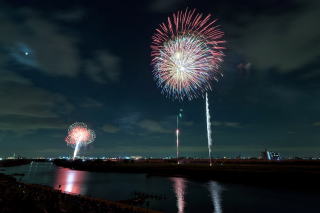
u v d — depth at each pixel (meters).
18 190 29.69
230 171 77.62
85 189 57.72
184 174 96.62
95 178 92.06
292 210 33.34
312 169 67.06
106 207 22.97
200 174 88.00
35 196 26.19
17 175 101.06
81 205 22.91
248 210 33.12
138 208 24.58
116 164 155.00
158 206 34.31
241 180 72.56
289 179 62.03
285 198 43.22
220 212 31.86
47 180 82.19
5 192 27.14
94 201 26.25
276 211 32.69
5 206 20.25
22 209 19.80
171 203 36.97
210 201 39.53
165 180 82.44
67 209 21.06
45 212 19.50
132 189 57.41
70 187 61.97
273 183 64.62
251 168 81.19
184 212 31.28
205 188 58.75
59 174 116.69
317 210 33.09
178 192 51.34
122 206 25.34
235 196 45.38
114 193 50.50
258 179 68.00
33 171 143.12
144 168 124.44
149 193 49.38
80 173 126.88
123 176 104.31
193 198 42.59
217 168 89.06
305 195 46.72
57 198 25.80
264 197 44.06
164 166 115.75
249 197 44.09
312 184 57.47
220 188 58.84
